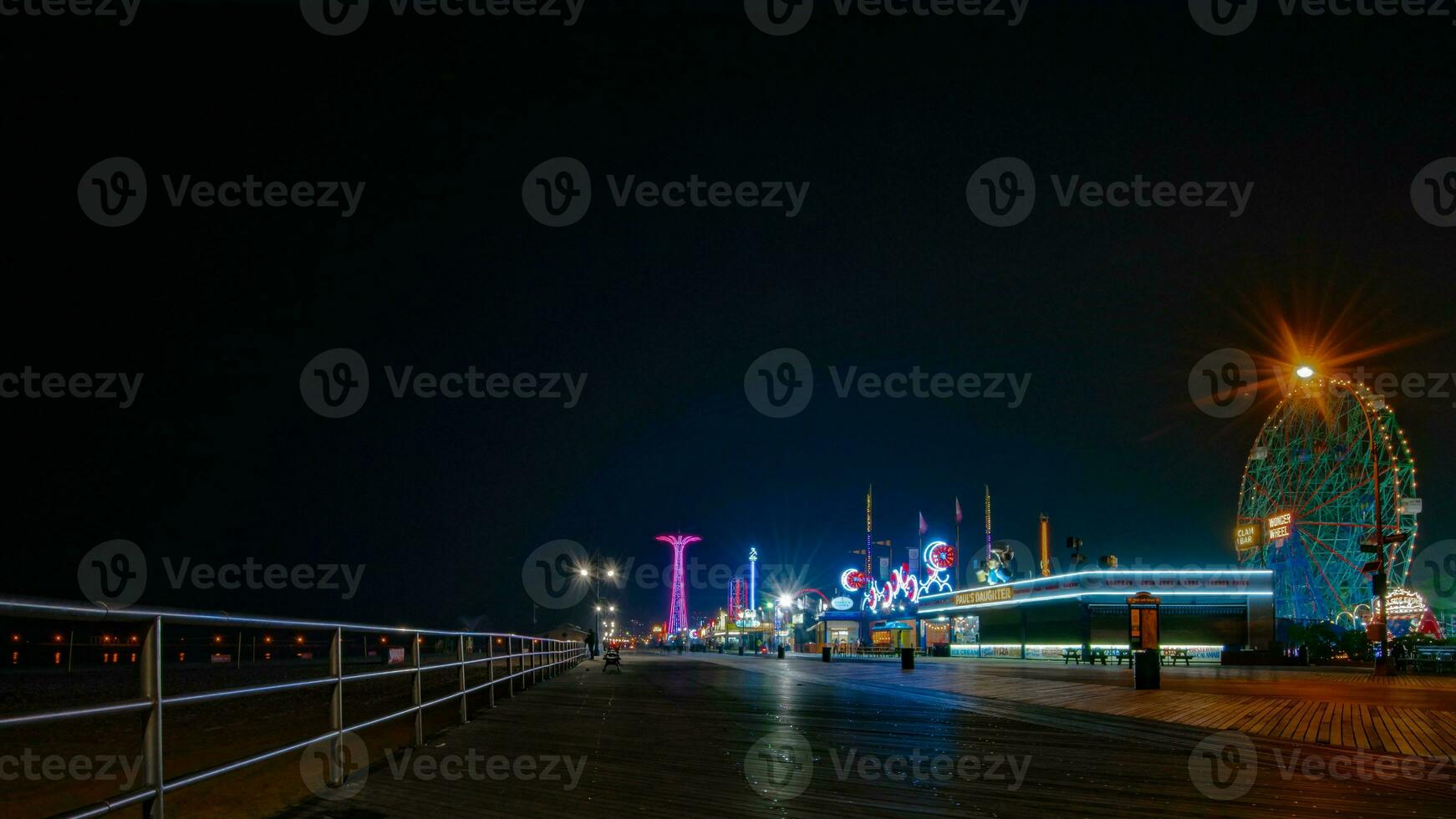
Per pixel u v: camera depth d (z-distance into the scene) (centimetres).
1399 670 3956
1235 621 5725
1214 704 1945
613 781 906
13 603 420
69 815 466
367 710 2148
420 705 1159
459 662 1436
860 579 10488
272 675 3681
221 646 3938
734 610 14850
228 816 734
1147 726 1471
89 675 3753
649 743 1208
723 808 780
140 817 837
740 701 1988
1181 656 5222
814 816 754
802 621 12412
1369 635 4241
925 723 1508
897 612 9831
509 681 2081
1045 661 5641
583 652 5631
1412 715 1678
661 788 872
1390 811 800
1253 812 786
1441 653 3972
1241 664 4916
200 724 1802
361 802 795
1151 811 788
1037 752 1151
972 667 4428
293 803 788
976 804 811
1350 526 5641
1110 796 852
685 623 16988
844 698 2100
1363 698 2150
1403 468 5281
